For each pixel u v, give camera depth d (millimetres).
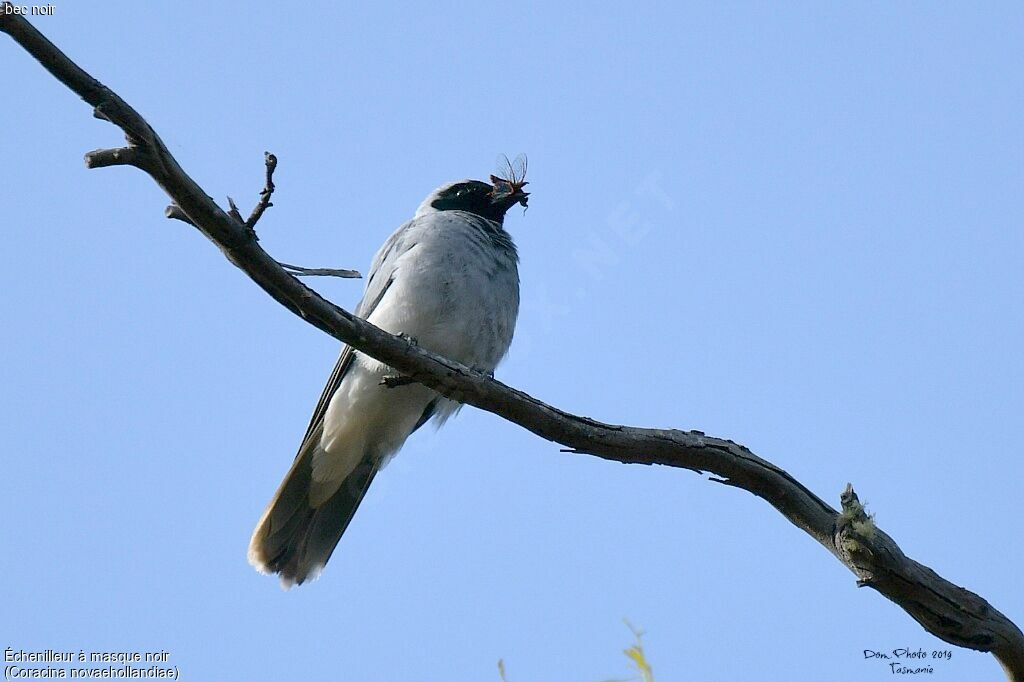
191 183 7062
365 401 11484
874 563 7461
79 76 6570
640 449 8008
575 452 8117
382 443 11852
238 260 7414
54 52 6484
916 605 7508
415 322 11312
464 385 8094
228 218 7234
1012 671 7559
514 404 8055
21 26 6367
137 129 6742
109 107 6645
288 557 11656
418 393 11445
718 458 7973
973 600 7508
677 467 8109
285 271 7652
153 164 6859
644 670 6117
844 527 7594
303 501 11852
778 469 7938
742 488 8055
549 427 8055
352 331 8000
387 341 8078
